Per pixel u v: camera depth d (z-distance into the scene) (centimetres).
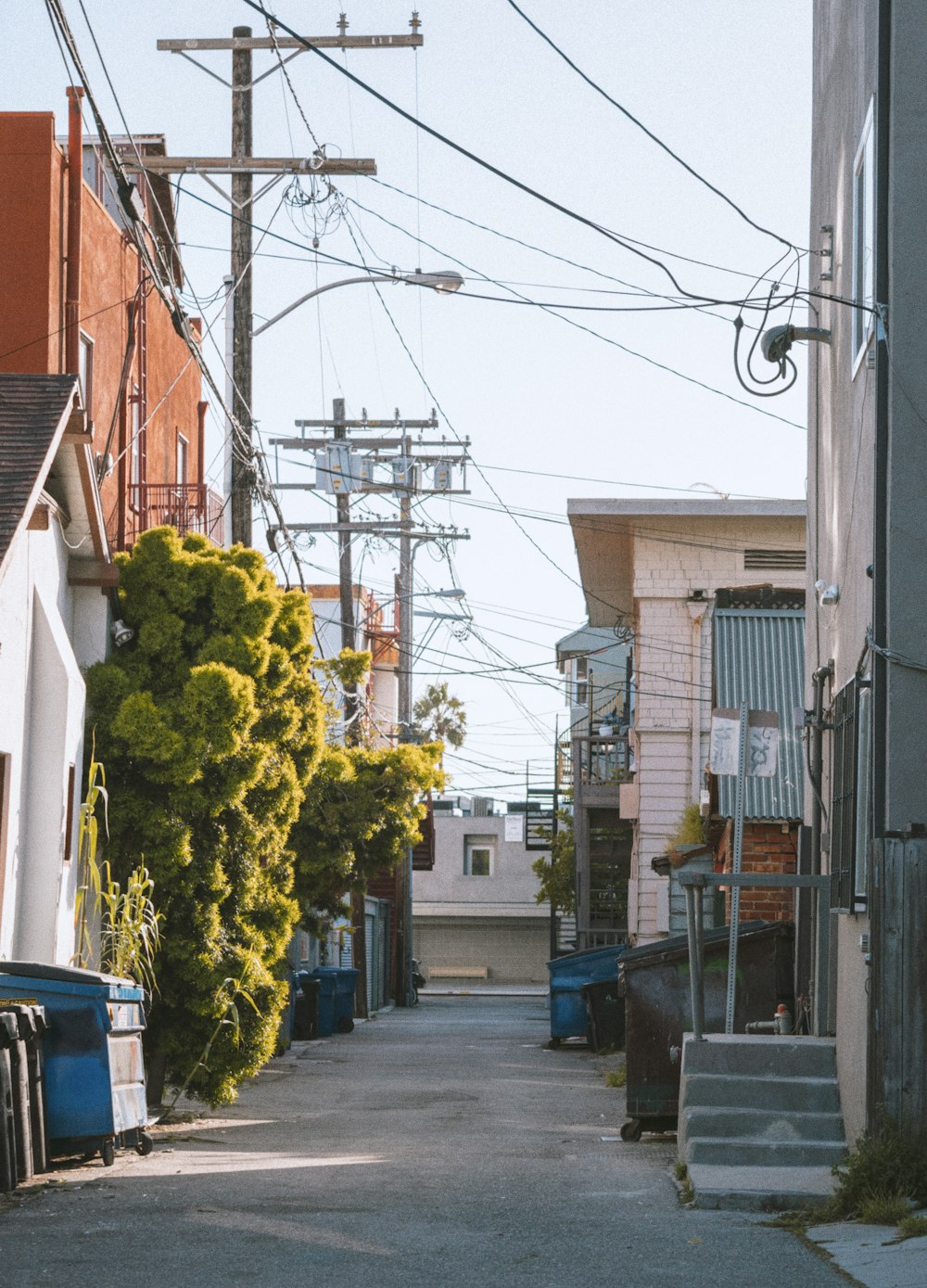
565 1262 918
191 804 1834
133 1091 1376
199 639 1939
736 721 1625
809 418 1900
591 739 4569
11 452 1622
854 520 1447
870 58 1376
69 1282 850
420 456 4366
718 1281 868
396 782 3269
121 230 2373
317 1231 1005
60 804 1697
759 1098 1359
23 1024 1214
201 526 2531
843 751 1438
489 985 8562
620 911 4644
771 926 1720
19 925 1672
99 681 1845
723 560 3778
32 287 2025
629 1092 1612
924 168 1264
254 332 2455
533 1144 1547
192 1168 1322
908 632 1227
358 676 3484
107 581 1861
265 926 2028
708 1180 1184
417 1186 1215
